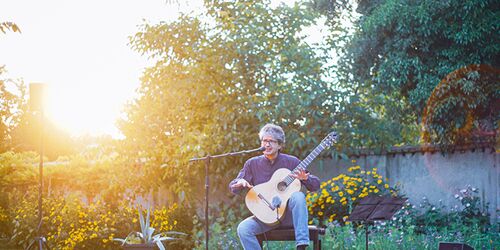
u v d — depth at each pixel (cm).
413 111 1104
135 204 1112
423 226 863
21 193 1254
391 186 951
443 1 1012
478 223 842
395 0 1066
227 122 932
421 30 1034
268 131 590
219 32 958
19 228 1105
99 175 1133
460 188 905
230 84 948
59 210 1080
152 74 987
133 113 1004
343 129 928
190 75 941
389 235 787
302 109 910
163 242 963
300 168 573
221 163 928
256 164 597
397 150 948
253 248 570
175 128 995
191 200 1013
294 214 553
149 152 995
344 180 901
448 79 957
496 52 994
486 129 935
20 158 1336
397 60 1052
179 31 967
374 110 1011
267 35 955
